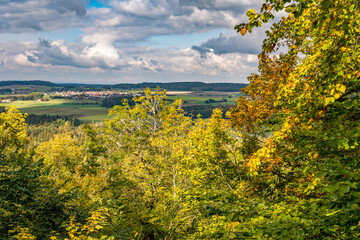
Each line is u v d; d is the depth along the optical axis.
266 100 12.23
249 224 4.68
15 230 9.15
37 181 12.40
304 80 5.81
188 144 15.56
